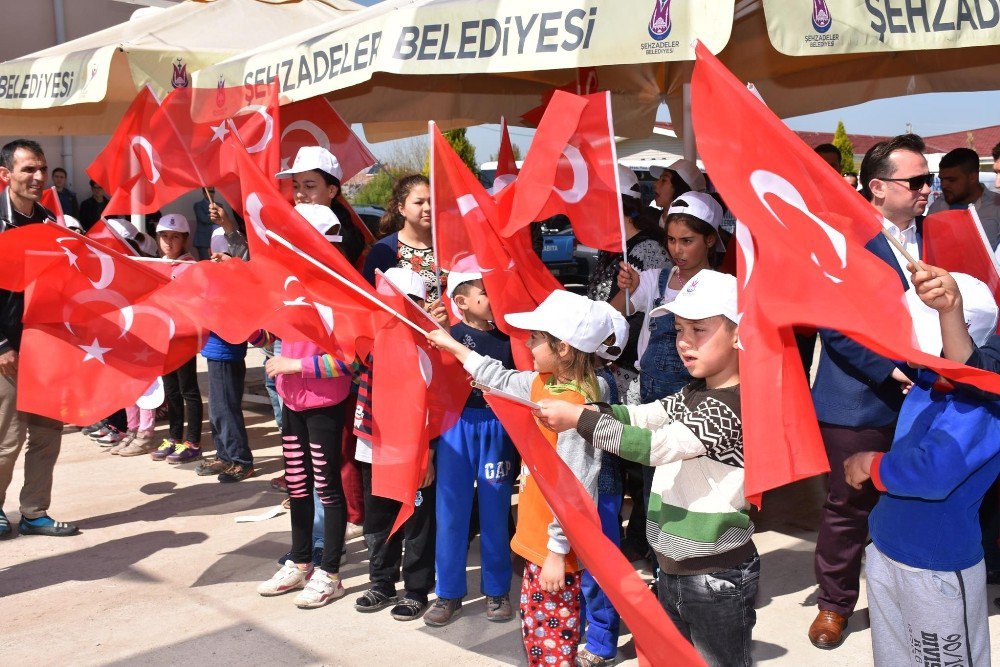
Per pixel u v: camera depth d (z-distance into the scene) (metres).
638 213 4.22
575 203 3.45
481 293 3.60
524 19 3.34
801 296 2.29
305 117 5.54
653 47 3.04
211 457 6.45
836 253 2.34
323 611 4.02
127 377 3.71
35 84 5.80
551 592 2.88
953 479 2.17
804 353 4.89
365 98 6.73
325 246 3.42
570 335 2.75
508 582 3.87
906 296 2.47
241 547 4.79
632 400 4.10
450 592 3.83
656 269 4.02
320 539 4.35
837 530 3.60
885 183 3.26
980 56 5.71
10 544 4.83
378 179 18.28
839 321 2.26
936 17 3.03
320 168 4.45
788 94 6.68
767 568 4.48
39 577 4.41
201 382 9.28
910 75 6.08
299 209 4.04
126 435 6.81
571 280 14.84
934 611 2.27
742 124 2.41
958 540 2.25
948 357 2.19
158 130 4.76
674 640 2.36
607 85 6.89
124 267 3.79
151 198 4.80
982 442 2.17
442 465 3.77
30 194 4.70
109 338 3.73
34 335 3.71
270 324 3.58
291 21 6.56
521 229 3.71
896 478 2.27
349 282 3.13
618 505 3.30
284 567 4.23
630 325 4.06
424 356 3.51
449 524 3.79
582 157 3.41
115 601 4.12
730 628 2.43
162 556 4.66
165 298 3.73
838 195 2.36
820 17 2.94
